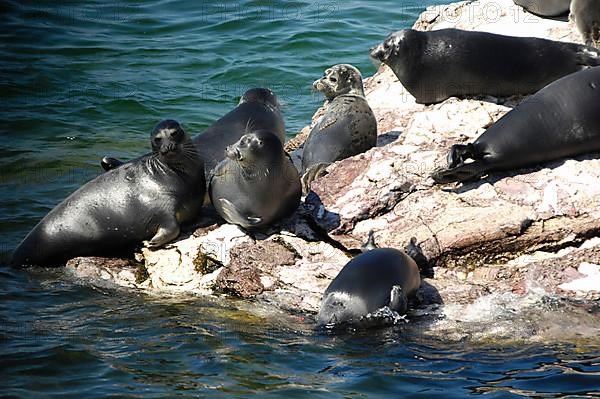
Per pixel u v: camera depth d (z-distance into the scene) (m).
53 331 19.81
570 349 18.56
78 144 30.88
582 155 22.31
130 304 21.14
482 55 24.89
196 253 22.17
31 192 27.47
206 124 32.19
